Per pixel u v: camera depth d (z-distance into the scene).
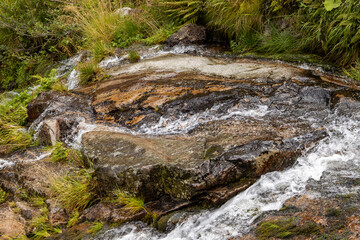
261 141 3.04
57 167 3.79
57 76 7.79
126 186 3.00
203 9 7.07
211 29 7.05
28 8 8.78
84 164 3.61
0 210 3.28
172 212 2.77
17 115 5.38
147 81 5.00
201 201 2.79
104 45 7.25
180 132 3.69
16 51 8.65
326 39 5.09
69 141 4.22
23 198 3.50
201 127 3.67
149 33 7.68
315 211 2.28
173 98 4.30
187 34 6.94
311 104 3.83
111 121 4.25
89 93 5.16
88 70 5.97
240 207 2.57
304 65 5.18
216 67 5.29
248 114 3.78
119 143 3.46
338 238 2.00
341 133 3.21
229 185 2.83
